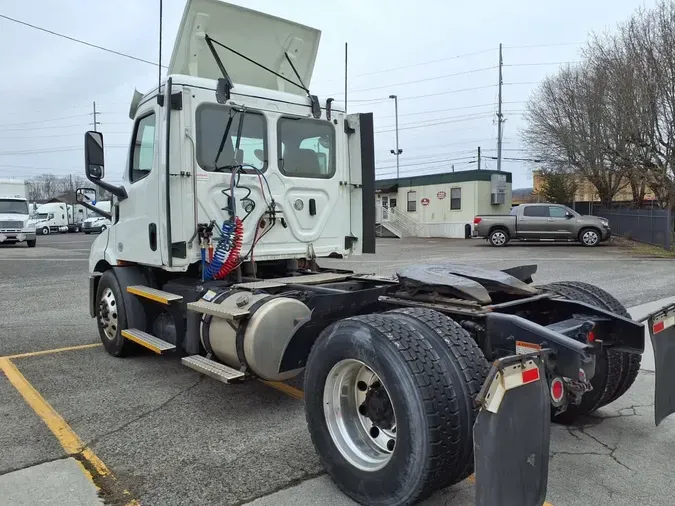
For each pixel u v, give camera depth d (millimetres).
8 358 5969
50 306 9398
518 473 2477
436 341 2812
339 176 5699
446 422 2604
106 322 5992
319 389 3195
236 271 5031
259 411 4426
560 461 3533
